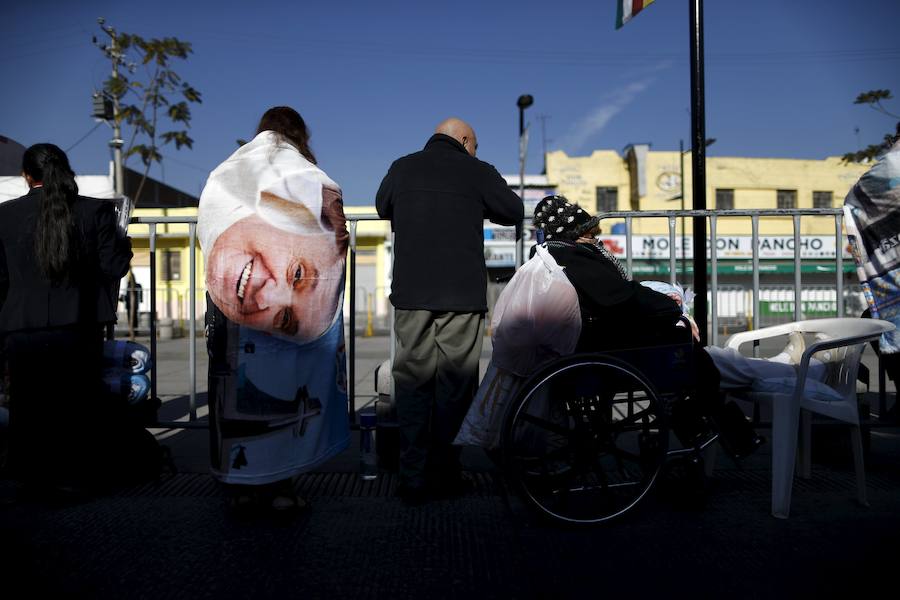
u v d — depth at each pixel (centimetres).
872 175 311
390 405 336
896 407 355
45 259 272
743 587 209
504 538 252
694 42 405
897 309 307
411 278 292
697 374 280
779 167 2834
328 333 272
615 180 2833
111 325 336
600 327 275
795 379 295
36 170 280
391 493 310
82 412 291
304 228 260
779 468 275
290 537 253
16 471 286
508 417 255
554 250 278
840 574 218
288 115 285
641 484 266
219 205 256
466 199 298
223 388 258
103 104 1569
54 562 230
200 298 1791
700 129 401
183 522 270
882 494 303
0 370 308
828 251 2195
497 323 277
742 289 1692
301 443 263
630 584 212
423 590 208
